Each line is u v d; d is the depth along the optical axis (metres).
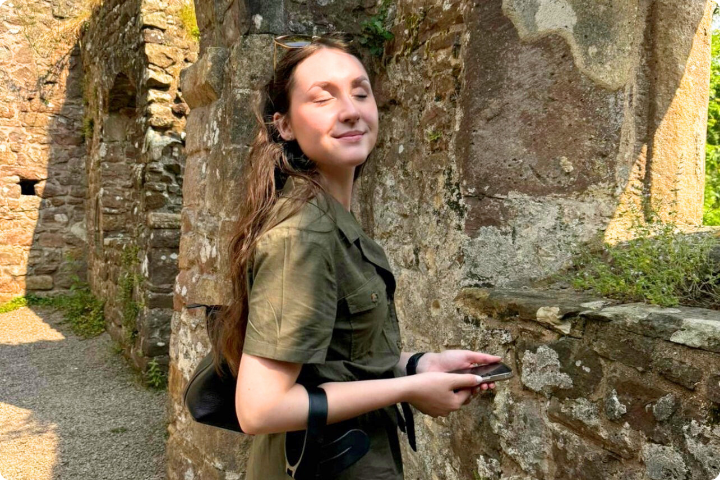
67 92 8.41
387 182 2.54
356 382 1.00
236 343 1.05
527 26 1.85
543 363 1.54
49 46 8.23
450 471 1.98
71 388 5.03
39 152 8.29
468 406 1.86
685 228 1.85
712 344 1.11
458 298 1.93
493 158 1.90
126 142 7.09
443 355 1.26
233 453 2.49
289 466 1.02
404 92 2.42
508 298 1.67
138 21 5.43
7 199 8.11
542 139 1.86
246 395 0.91
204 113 2.83
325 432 1.04
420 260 2.25
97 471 3.55
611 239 1.82
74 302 7.67
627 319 1.30
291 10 2.48
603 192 1.84
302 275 0.94
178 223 5.21
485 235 1.90
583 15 1.81
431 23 2.22
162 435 4.09
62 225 8.47
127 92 6.56
